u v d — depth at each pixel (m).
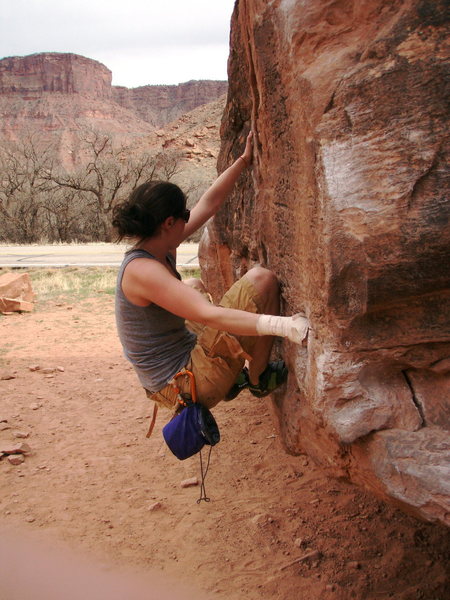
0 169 31.64
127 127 179.62
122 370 6.81
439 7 2.07
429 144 2.10
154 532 3.60
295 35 2.42
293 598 3.01
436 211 2.11
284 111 2.73
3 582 3.03
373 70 2.17
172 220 2.80
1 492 4.10
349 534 3.55
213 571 3.21
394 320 2.33
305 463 4.42
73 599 2.89
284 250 2.98
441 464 2.21
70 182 30.59
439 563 3.29
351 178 2.22
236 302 2.96
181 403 2.88
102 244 22.22
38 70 172.75
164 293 2.65
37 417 5.43
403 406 2.36
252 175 3.92
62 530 3.61
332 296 2.34
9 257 17.69
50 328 8.96
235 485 4.16
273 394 3.40
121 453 4.70
